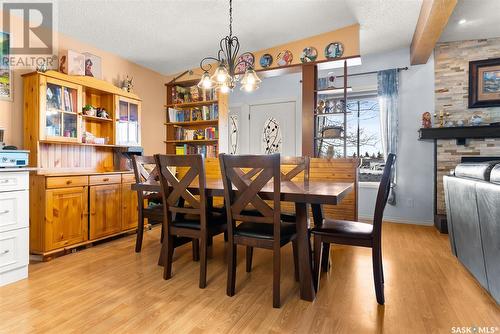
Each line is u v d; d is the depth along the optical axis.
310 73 3.61
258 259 2.51
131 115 3.62
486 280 1.80
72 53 2.96
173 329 1.44
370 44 3.93
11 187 2.01
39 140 2.60
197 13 2.91
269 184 2.16
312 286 1.76
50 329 1.43
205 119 4.21
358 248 2.88
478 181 1.85
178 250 2.77
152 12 2.82
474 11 3.13
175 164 2.00
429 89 4.05
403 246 2.94
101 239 2.95
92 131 3.34
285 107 4.98
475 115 3.88
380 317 1.56
